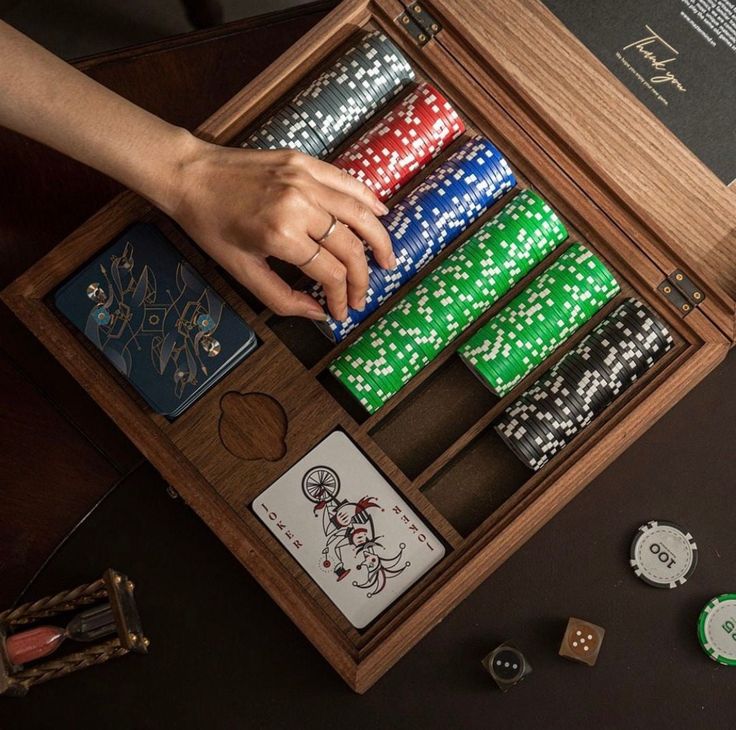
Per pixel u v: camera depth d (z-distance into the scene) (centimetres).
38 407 71
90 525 69
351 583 64
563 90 68
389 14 65
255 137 65
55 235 74
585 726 66
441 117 65
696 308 64
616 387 64
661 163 67
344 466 64
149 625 68
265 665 68
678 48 68
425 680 67
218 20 95
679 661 66
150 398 64
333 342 67
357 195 61
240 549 64
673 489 68
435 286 65
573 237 66
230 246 61
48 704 68
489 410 66
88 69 77
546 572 68
